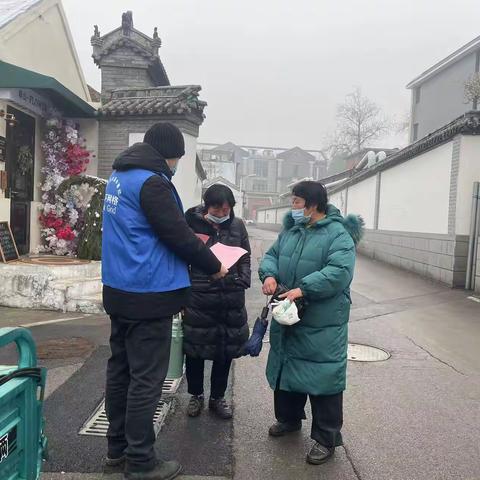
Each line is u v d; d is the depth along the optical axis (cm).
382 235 1430
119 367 299
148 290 273
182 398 410
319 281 301
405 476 306
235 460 317
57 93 795
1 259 714
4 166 748
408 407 407
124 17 1213
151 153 281
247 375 466
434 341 605
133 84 1226
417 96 3153
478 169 970
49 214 866
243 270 365
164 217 270
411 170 1244
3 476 192
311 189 325
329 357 312
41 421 226
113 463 301
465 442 350
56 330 581
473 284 951
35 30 841
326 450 318
